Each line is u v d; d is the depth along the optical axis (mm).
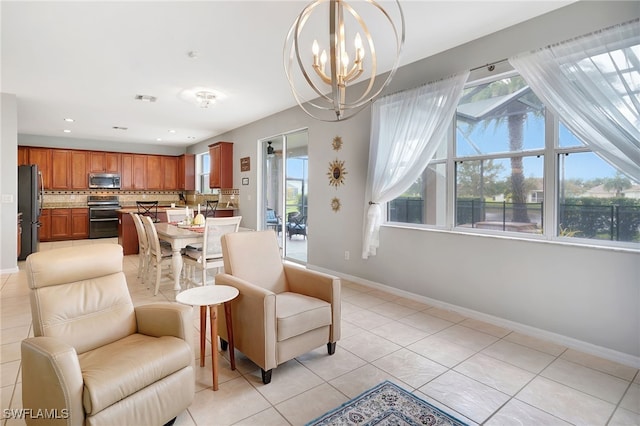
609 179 2607
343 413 1914
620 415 1906
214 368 2129
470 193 3430
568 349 2678
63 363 1430
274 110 5777
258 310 2170
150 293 4164
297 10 2680
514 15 2789
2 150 4840
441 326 3117
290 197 5949
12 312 3418
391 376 2291
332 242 4898
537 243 2883
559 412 1930
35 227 5980
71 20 2830
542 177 2934
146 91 4715
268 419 1869
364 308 3576
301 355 2516
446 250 3533
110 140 8891
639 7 2340
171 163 9859
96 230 8617
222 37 3143
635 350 2418
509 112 3131
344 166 4664
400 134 3760
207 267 3988
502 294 3107
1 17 2773
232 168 7426
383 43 3275
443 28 3000
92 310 1987
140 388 1624
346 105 1787
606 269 2537
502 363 2461
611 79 2391
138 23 2887
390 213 4227
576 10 2594
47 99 5090
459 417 1883
